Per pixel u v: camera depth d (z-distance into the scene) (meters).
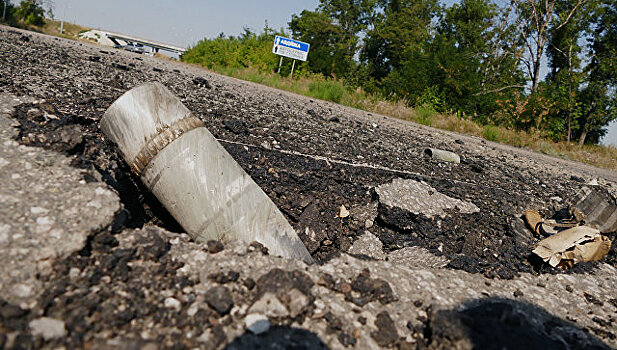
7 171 2.23
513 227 4.16
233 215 2.61
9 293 1.55
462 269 2.94
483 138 14.51
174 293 1.80
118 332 1.55
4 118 2.88
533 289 2.79
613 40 26.23
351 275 2.27
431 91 18.27
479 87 18.98
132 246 2.01
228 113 6.12
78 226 1.95
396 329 1.92
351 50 36.22
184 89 7.63
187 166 2.61
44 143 2.63
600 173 10.77
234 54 25.64
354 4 41.84
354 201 3.98
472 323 1.85
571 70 22.55
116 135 2.70
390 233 3.76
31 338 1.41
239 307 1.80
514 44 30.86
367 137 7.39
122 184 2.88
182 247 2.15
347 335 1.78
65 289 1.64
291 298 1.85
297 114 8.30
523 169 7.93
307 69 25.11
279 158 4.35
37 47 9.66
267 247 2.59
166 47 76.31
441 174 5.62
